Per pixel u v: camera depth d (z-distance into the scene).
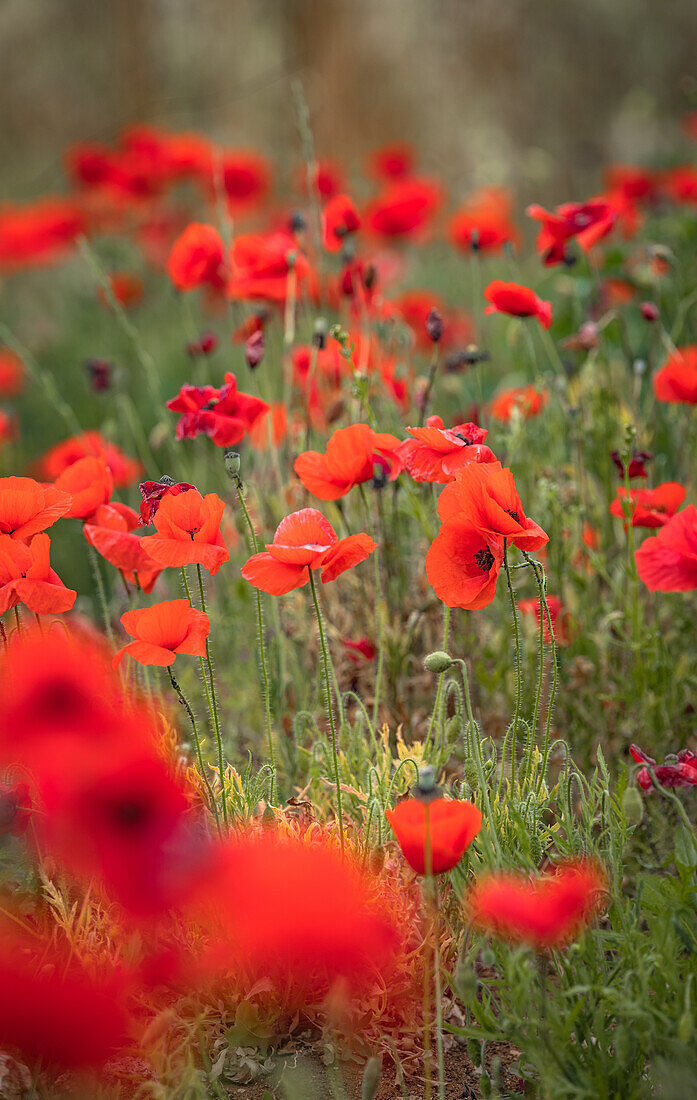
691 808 2.42
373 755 2.39
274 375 3.18
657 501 2.44
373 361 2.71
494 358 3.95
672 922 2.12
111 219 5.45
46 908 2.20
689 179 3.78
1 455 3.71
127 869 2.01
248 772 2.30
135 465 2.72
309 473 2.31
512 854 2.21
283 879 2.03
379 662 2.41
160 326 5.16
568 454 2.78
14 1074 2.12
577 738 2.51
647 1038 2.09
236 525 2.67
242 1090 2.17
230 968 2.18
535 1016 2.13
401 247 4.46
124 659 2.43
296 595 2.61
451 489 2.19
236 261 2.69
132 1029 2.14
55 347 4.89
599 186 7.12
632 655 2.54
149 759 2.02
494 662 2.56
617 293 3.32
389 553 2.55
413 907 2.22
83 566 3.25
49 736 2.03
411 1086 2.18
